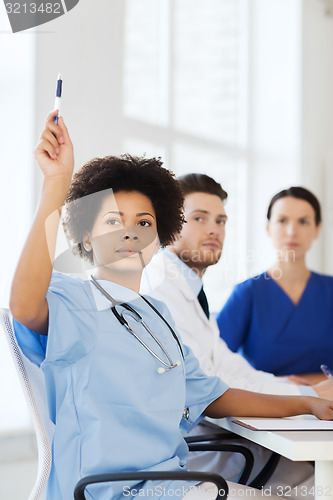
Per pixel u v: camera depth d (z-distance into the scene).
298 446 0.90
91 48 2.53
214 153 3.26
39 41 2.37
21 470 2.10
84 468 0.92
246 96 3.37
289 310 2.10
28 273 0.89
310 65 3.36
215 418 1.25
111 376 0.96
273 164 3.37
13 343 0.98
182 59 3.20
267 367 2.10
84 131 2.51
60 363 0.95
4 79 2.33
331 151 3.36
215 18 3.32
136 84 3.04
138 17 3.07
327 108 3.42
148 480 0.93
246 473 1.23
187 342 1.48
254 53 3.39
